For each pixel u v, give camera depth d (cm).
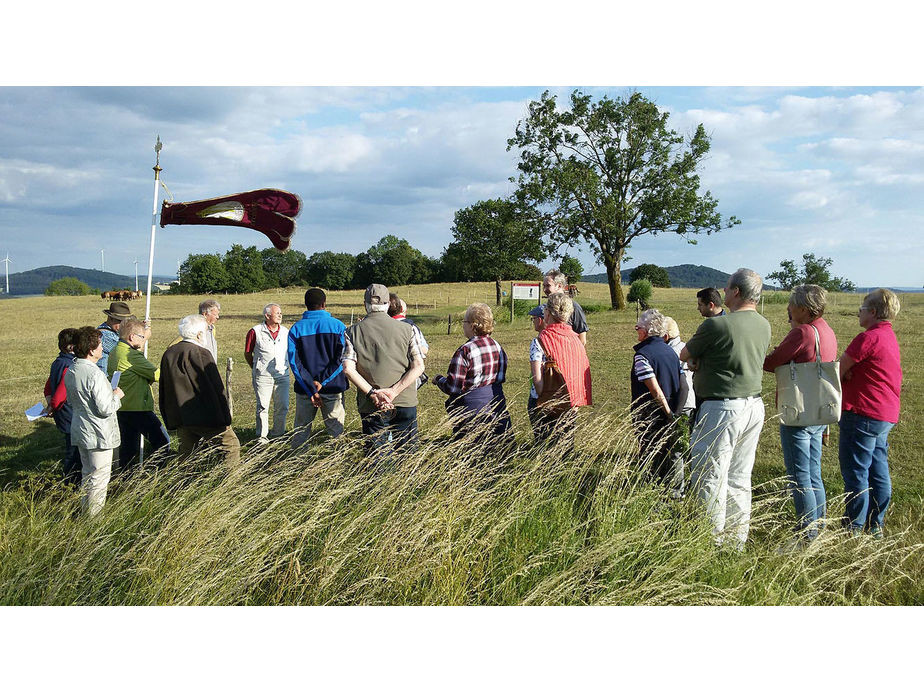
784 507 477
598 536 392
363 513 399
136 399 606
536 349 524
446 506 397
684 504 429
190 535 385
